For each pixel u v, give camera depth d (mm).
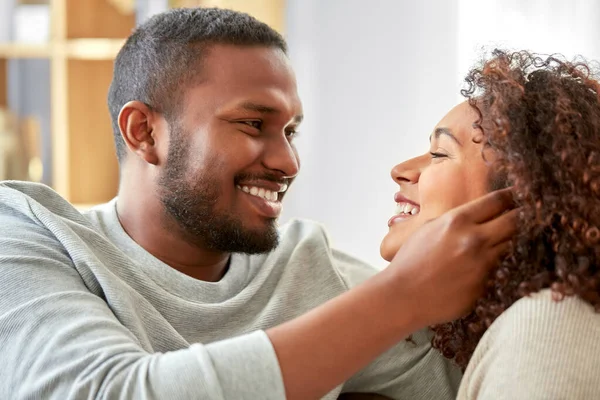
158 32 1238
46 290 1002
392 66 2445
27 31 2561
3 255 1035
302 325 879
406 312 881
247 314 1240
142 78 1234
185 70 1193
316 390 858
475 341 997
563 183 918
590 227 896
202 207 1187
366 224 2514
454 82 2367
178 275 1208
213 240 1202
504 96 983
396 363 1274
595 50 1843
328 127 2514
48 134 2658
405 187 1152
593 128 952
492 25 2020
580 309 863
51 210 1195
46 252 1075
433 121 2414
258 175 1196
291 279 1291
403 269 897
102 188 2631
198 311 1181
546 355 830
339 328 869
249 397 840
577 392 811
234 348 866
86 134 2607
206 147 1175
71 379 883
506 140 958
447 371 1282
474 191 1045
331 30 2484
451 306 897
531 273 905
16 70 2635
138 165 1237
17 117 2625
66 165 2533
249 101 1172
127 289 1111
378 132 2479
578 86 1015
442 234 906
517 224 917
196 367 847
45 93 2654
